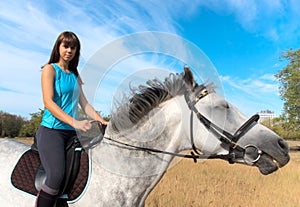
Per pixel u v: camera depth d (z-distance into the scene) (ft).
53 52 9.27
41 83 8.72
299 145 128.67
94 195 8.46
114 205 8.52
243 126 8.84
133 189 8.70
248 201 23.22
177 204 20.16
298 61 125.29
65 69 9.35
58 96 8.87
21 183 8.84
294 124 128.98
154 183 8.95
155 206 19.30
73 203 8.54
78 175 8.58
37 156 9.28
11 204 8.78
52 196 8.12
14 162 9.34
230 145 8.76
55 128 8.58
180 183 25.59
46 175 8.37
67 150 8.64
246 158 8.77
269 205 23.15
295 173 37.55
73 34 9.23
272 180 33.04
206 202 21.43
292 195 27.17
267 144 8.76
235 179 30.73
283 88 129.70
